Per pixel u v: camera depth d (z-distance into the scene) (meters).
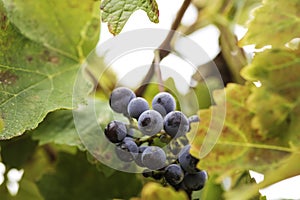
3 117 0.55
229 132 0.55
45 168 0.66
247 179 0.57
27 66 0.59
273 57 0.56
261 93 0.56
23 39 0.59
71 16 0.61
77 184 0.65
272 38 0.56
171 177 0.52
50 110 0.56
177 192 0.54
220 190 0.58
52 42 0.60
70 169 0.65
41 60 0.59
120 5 0.54
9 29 0.59
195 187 0.54
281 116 0.56
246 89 0.56
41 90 0.58
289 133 0.56
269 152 0.55
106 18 0.54
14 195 0.66
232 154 0.55
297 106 0.56
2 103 0.56
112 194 0.64
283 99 0.56
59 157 0.66
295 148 0.55
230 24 0.66
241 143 0.55
